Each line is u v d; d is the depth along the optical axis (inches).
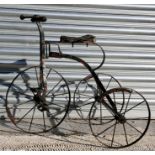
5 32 129.1
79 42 118.4
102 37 132.6
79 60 121.6
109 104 128.5
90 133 130.6
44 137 126.6
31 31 129.8
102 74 136.2
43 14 129.2
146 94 139.6
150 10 131.8
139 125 137.7
